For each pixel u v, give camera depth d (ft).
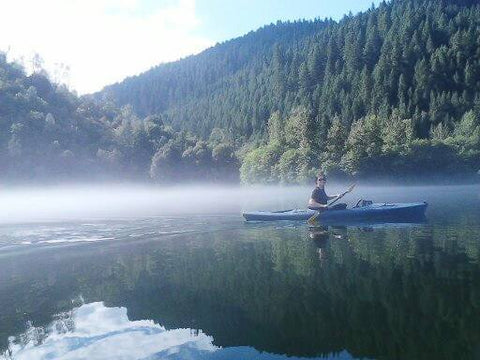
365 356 11.77
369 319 14.49
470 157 183.01
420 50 331.16
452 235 31.22
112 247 32.99
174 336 13.83
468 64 303.68
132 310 16.74
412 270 20.79
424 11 398.42
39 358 12.62
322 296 17.35
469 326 13.48
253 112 384.06
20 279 23.15
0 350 13.32
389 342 12.62
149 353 12.65
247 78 542.16
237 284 19.84
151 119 353.31
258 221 47.50
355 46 359.87
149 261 26.48
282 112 357.61
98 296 18.98
